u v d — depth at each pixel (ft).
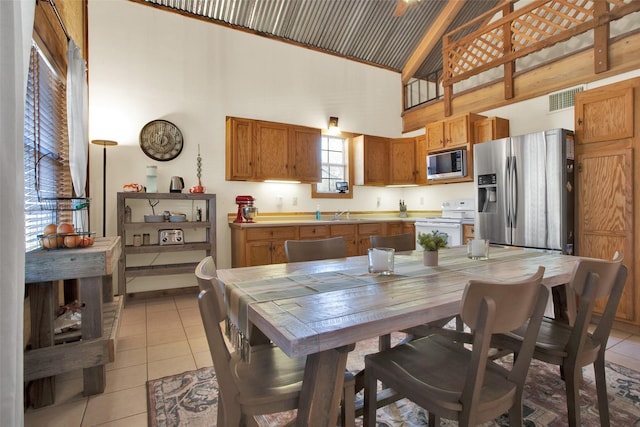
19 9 3.78
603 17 10.28
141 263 12.62
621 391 5.92
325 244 6.94
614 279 4.51
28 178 6.85
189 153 13.41
